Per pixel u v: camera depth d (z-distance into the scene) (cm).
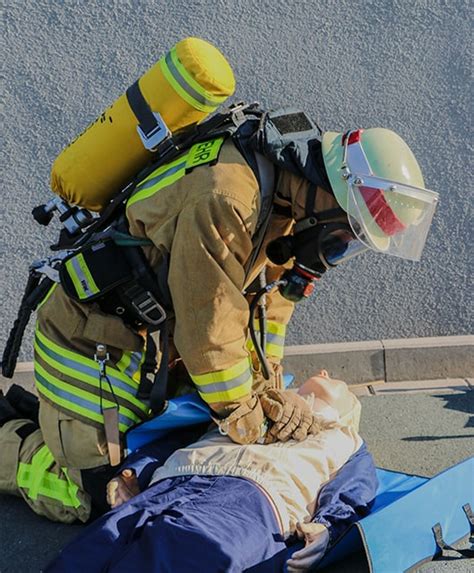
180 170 273
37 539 298
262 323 307
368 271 425
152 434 303
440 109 414
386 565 253
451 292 431
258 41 401
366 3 403
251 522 253
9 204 402
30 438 320
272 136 265
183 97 278
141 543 245
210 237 260
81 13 391
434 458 348
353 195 261
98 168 293
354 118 412
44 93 395
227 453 279
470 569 269
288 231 293
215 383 271
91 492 296
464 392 414
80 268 288
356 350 424
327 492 282
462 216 425
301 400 299
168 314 289
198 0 395
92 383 293
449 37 408
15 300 409
